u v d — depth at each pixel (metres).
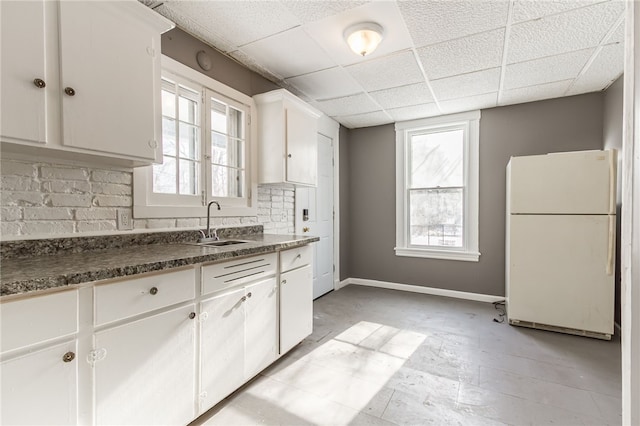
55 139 1.25
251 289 1.86
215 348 1.62
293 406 1.71
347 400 1.75
